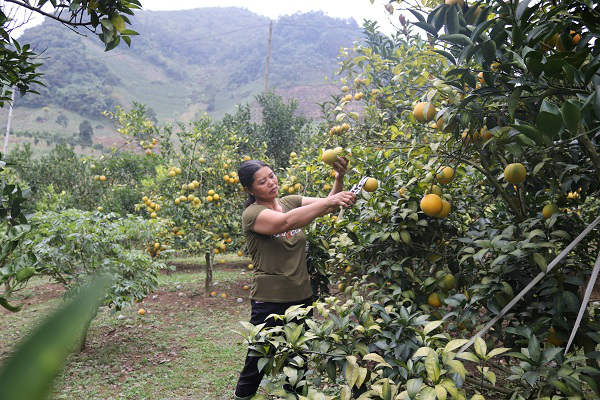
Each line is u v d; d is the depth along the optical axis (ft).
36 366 0.38
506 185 7.39
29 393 0.37
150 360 14.07
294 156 21.04
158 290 23.72
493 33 4.81
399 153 8.70
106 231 14.57
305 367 6.51
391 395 4.79
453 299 6.55
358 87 15.49
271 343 5.55
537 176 6.90
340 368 5.47
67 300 0.44
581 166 6.51
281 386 5.82
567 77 4.23
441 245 8.43
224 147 23.79
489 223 7.89
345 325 5.77
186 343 15.64
